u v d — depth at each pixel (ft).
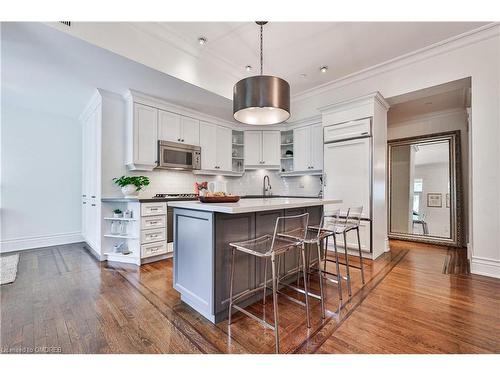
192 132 13.62
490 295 7.07
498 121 8.48
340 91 13.01
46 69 8.89
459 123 14.01
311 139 14.70
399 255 11.53
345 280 8.38
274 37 9.17
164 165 12.05
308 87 13.76
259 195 17.11
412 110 14.43
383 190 11.93
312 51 10.07
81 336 5.14
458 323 5.60
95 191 11.74
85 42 7.20
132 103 11.02
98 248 11.10
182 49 9.70
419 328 5.42
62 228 14.15
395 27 8.55
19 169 12.81
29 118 13.17
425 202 14.67
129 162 11.25
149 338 5.09
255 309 6.41
